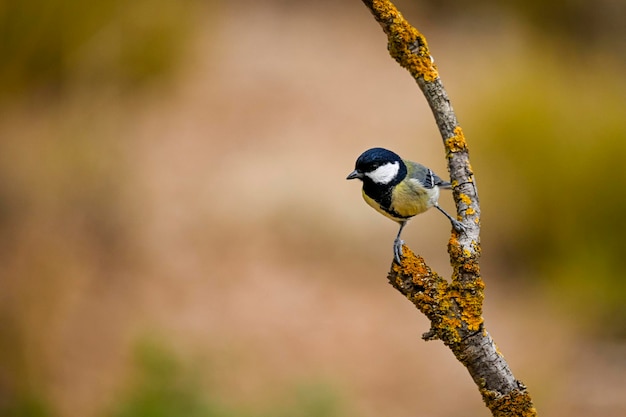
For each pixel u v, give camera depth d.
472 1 19.45
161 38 15.34
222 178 13.56
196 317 10.70
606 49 18.30
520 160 12.75
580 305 11.73
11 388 9.25
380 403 9.57
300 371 9.87
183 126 14.66
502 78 14.91
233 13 19.17
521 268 12.56
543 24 19.00
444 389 9.99
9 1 13.60
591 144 12.77
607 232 12.33
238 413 8.00
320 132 14.91
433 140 13.95
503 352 10.65
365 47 18.33
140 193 12.86
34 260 11.11
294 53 17.62
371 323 11.06
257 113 15.42
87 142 13.35
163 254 11.84
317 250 12.36
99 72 14.55
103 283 11.11
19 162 12.80
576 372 10.42
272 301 11.20
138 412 7.65
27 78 14.12
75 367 9.59
